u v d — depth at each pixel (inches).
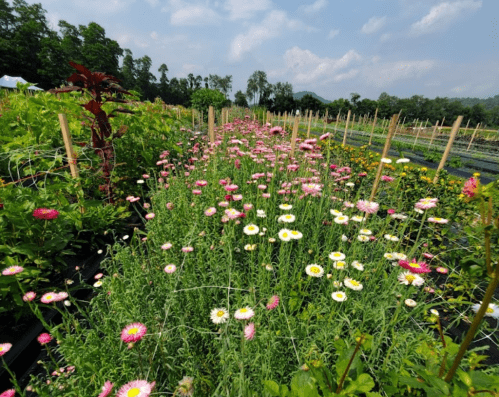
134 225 135.0
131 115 174.6
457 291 95.0
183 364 54.6
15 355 67.7
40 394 47.5
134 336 46.1
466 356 53.4
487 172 408.5
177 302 68.0
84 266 103.1
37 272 78.6
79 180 113.6
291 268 92.0
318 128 1002.7
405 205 145.3
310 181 137.8
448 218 124.5
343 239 95.7
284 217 94.5
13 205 82.7
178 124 279.1
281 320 62.5
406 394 45.8
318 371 41.3
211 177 148.8
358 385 37.9
